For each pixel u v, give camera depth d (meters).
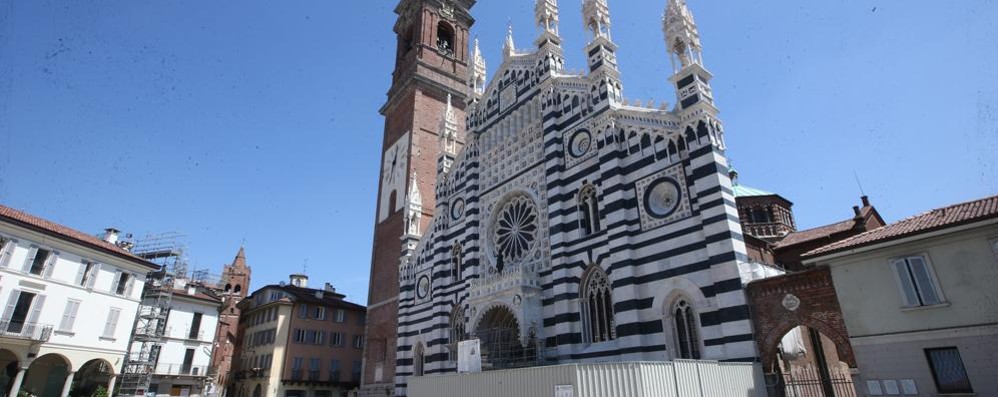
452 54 82.31
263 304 82.50
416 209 59.12
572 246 37.06
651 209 32.88
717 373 23.55
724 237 28.56
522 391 23.22
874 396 22.38
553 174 39.91
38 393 50.28
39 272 45.47
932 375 21.22
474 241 46.28
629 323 31.12
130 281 53.47
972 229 21.28
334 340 81.56
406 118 74.38
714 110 32.31
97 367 56.69
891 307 22.72
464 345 32.72
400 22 88.75
